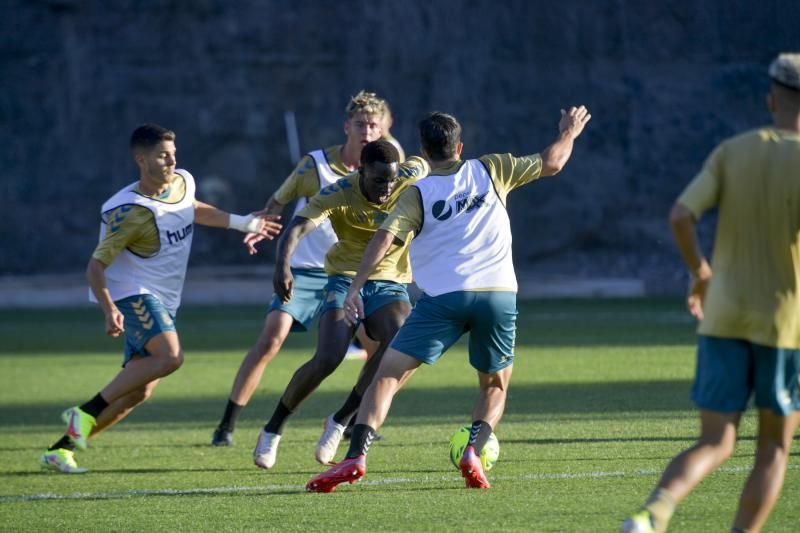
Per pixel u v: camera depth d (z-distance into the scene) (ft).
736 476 64.44
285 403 74.13
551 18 325.62
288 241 73.00
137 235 74.90
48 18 325.21
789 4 316.40
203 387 123.44
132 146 75.56
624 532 43.80
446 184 63.16
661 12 323.57
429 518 57.00
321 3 329.93
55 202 320.50
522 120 325.01
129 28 326.24
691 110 320.09
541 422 89.81
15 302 269.64
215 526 57.11
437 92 327.06
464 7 327.88
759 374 45.91
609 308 222.69
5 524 59.36
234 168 325.21
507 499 61.16
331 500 63.00
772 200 44.88
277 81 328.70
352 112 84.58
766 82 317.83
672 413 92.17
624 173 319.27
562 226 316.60
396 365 63.10
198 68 327.47
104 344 175.83
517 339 164.76
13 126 321.32
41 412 108.58
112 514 61.31
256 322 208.33
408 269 77.82
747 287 45.32
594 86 324.19
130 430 94.89
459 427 90.17
